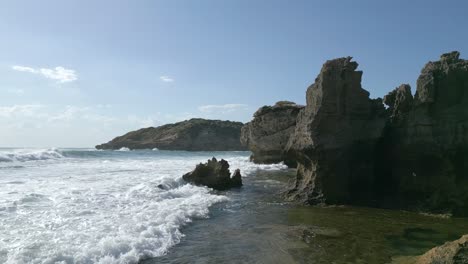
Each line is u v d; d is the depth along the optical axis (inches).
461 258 302.4
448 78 666.2
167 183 860.6
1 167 1112.2
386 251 411.8
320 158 703.7
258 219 569.6
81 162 1489.9
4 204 541.6
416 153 674.2
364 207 676.1
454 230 508.4
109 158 1893.5
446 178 637.9
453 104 665.0
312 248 421.1
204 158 2400.3
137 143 5285.4
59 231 425.4
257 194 831.7
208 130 5393.7
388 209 660.7
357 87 738.2
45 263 327.0
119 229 447.2
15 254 342.3
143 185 797.9
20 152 1493.6
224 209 647.8
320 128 709.3
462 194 616.4
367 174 736.3
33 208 532.1
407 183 687.1
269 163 1795.0
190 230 494.9
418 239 461.7
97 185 784.9
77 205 569.9
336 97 712.4
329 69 718.5
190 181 922.7
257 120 1911.9
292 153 778.8
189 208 613.9
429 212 624.7
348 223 546.0
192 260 376.2
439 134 657.0
